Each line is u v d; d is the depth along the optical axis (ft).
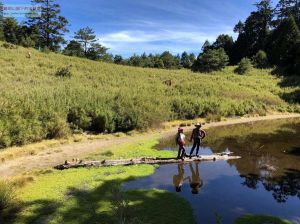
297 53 237.66
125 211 27.30
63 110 65.00
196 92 124.06
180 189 36.65
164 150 55.98
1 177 38.04
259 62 259.60
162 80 151.84
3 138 48.88
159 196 33.73
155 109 79.61
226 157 51.47
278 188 38.04
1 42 176.65
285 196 35.50
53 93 72.90
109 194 33.86
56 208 30.12
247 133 76.69
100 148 54.75
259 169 45.68
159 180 39.63
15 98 59.11
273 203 33.45
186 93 122.11
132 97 83.46
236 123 93.30
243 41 334.03
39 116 57.82
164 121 83.10
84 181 37.63
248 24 338.95
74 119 66.49
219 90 135.85
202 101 101.50
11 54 149.07
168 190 36.19
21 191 33.86
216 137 71.00
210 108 98.17
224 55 244.01
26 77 107.65
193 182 39.29
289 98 145.79
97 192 34.32
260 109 116.98
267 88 170.40
